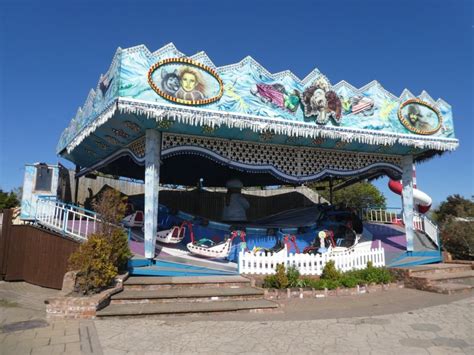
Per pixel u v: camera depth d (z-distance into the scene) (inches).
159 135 386.9
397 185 696.4
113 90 341.4
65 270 358.0
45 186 444.5
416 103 482.9
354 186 1083.9
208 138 417.7
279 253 382.0
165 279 334.6
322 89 422.3
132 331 229.3
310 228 515.8
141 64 341.1
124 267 346.0
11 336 217.6
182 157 585.3
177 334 224.7
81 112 462.3
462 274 447.5
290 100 406.6
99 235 307.3
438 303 326.0
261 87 393.4
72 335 219.9
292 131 400.2
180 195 732.7
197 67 364.8
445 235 612.4
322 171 477.4
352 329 240.4
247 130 393.7
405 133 469.1
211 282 331.3
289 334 227.9
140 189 749.3
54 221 389.7
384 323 256.1
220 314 275.6
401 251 523.2
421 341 216.5
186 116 351.9
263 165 441.7
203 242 433.4
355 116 442.0
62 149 555.8
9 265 380.5
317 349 201.8
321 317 271.9
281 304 293.0
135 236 445.7
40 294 338.6
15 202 764.6
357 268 416.8
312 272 385.1
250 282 341.4
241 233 446.0
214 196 760.3
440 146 483.5
